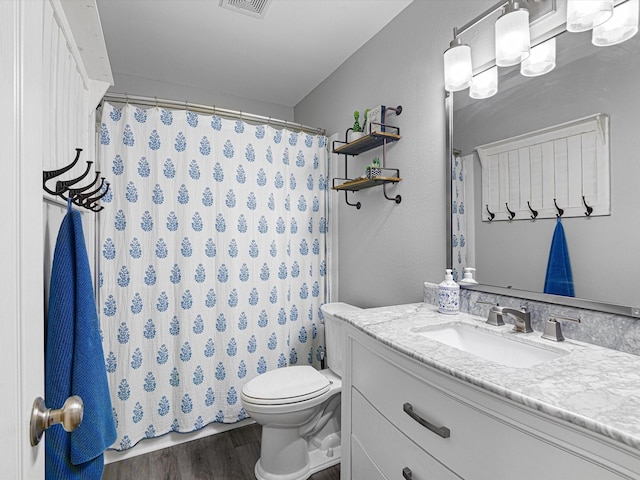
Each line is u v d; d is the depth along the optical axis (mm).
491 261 1371
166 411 2000
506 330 1189
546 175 1178
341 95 2439
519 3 1206
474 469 798
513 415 712
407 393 1017
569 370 814
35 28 521
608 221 1013
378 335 1114
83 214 1554
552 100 1158
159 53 2295
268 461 1728
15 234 454
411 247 1807
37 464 505
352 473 1326
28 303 483
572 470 619
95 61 1312
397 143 1899
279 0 1789
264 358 2297
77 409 540
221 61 2400
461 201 1505
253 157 2266
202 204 2090
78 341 885
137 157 1947
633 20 954
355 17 1930
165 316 2000
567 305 1115
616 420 579
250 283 2242
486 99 1395
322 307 2193
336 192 2516
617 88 991
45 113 843
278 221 2367
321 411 1898
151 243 1975
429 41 1688
